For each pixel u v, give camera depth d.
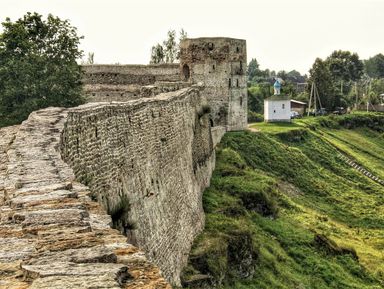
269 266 40.91
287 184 73.94
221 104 85.31
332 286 43.03
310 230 54.25
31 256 7.77
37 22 56.19
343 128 126.88
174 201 32.41
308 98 153.12
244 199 52.94
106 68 83.44
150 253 24.55
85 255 7.68
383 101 192.12
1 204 10.91
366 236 61.44
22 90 51.03
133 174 24.44
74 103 53.72
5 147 17.67
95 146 20.31
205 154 53.03
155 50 112.50
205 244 35.09
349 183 82.81
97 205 11.17
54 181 12.34
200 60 85.62
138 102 27.41
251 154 77.94
